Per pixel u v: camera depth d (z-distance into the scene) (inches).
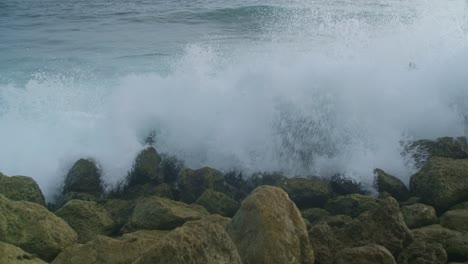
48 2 1180.5
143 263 176.9
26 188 338.3
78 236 295.4
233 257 188.4
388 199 261.6
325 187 352.5
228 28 823.1
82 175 382.3
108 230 306.7
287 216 223.3
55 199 398.0
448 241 253.1
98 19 981.2
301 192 344.5
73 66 644.1
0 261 216.1
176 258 174.6
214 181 366.0
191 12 969.5
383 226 254.2
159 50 708.7
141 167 389.7
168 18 943.7
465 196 323.6
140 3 1128.8
